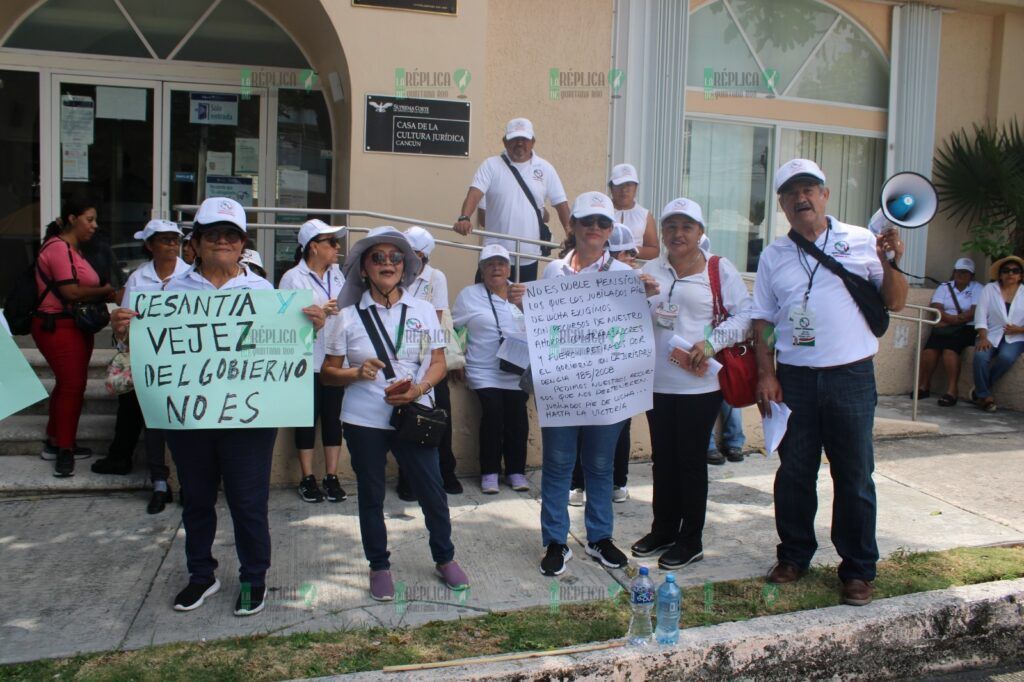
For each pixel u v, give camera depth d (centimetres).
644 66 860
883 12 962
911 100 972
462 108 782
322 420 592
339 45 760
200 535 423
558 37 836
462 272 791
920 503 599
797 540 462
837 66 964
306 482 587
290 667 370
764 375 457
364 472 432
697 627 412
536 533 536
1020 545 521
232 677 362
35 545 498
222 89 848
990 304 905
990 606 444
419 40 770
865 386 436
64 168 823
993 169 938
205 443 413
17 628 400
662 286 475
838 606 436
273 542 511
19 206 817
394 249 431
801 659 410
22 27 808
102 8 821
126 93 831
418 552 500
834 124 964
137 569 469
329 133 866
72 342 585
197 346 405
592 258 482
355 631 403
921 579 465
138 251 844
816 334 436
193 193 852
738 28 920
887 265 420
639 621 397
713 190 928
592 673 379
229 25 846
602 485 485
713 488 628
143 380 404
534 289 468
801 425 450
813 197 433
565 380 463
